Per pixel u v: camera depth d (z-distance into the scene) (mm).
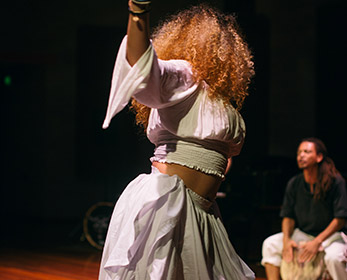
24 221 10258
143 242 1765
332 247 3584
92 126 9320
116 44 10055
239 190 5391
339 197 3648
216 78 1870
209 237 1860
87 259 6145
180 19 1997
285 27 9711
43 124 10039
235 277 1904
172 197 1780
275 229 5770
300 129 9594
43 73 10039
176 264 1751
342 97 9180
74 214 10016
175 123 1831
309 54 9539
